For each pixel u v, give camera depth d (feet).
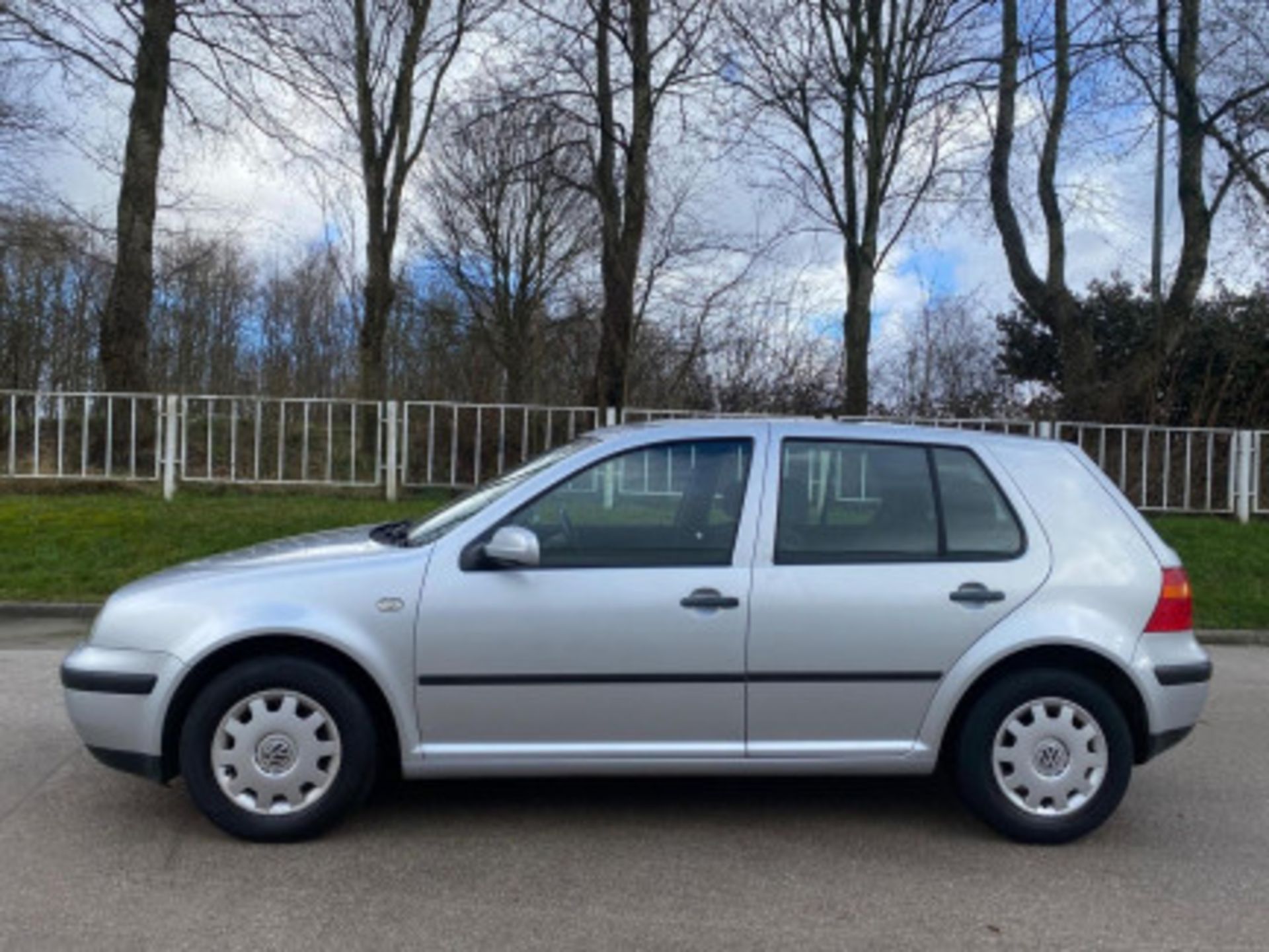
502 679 13.74
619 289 49.44
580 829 14.64
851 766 14.15
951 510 14.69
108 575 31.81
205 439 42.27
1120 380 51.26
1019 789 14.33
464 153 79.97
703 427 14.85
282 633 13.51
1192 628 15.28
